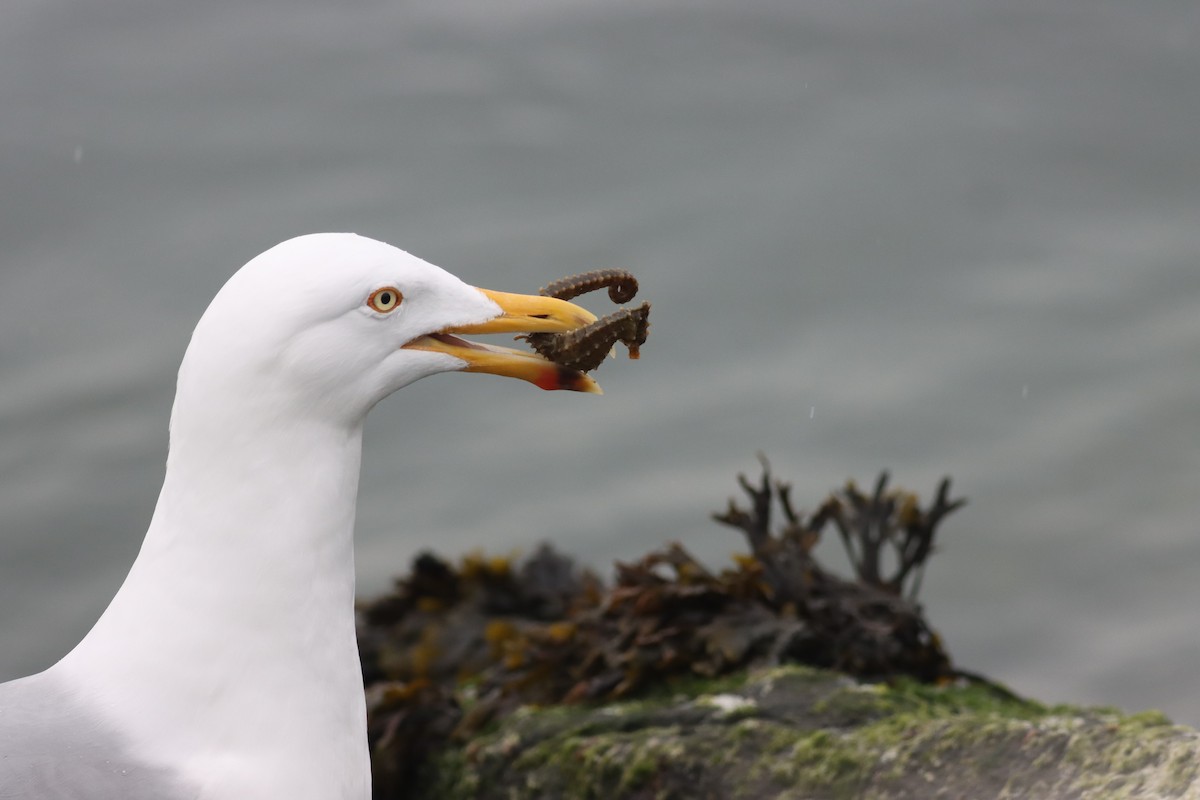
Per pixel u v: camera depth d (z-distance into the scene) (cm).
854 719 643
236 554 452
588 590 872
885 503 841
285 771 454
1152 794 500
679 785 632
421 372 483
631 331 517
